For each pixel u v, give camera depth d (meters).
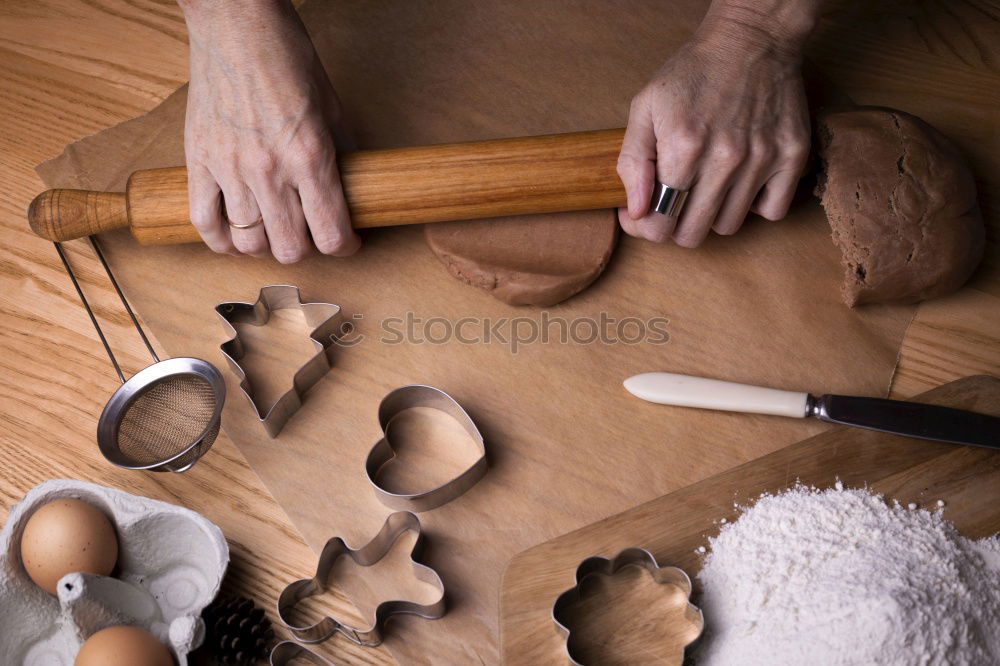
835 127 1.32
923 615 1.00
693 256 1.41
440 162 1.30
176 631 1.02
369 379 1.32
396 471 1.25
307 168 1.25
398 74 1.61
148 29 1.71
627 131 1.29
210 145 1.27
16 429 1.30
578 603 1.13
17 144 1.57
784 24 1.28
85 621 1.03
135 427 1.25
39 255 1.45
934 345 1.32
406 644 1.12
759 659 1.03
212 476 1.25
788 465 1.20
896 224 1.25
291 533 1.21
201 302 1.39
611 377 1.30
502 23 1.68
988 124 1.51
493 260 1.35
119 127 1.57
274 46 1.26
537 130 1.54
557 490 1.22
